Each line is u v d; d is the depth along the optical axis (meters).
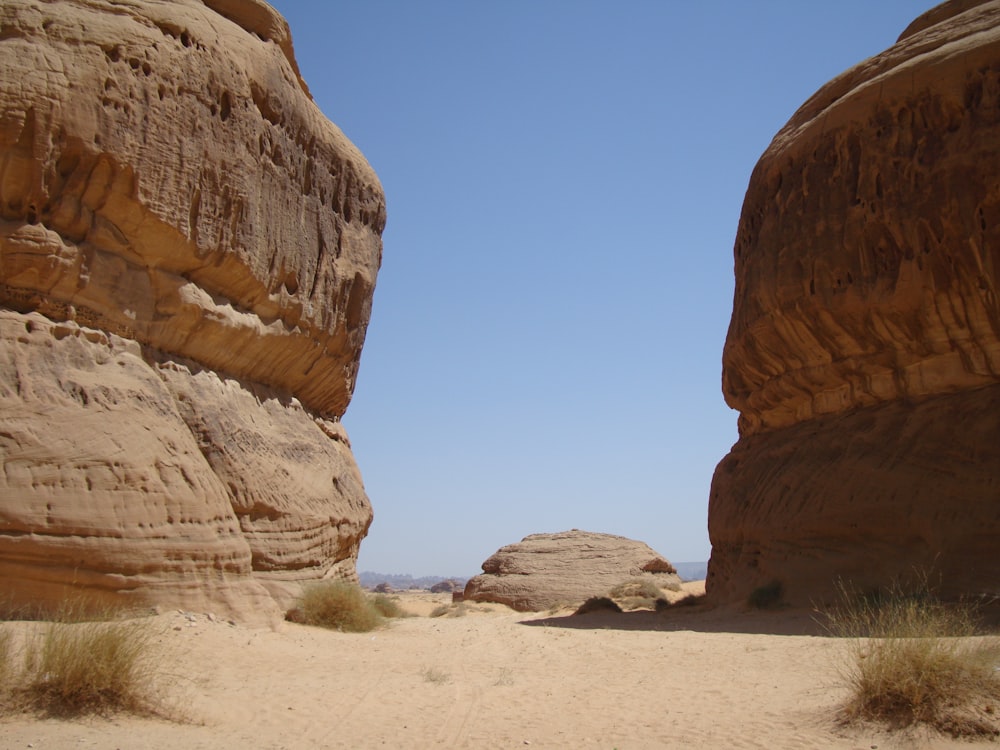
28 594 11.41
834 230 18.38
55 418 12.10
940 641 8.48
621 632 16.47
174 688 9.25
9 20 12.91
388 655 13.05
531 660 13.05
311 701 9.43
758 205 21.52
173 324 14.82
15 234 12.57
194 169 14.71
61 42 13.11
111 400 12.88
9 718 7.61
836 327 18.58
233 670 10.62
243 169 15.85
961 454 15.61
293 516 16.23
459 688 10.48
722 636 14.45
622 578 35.84
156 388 14.01
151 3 14.70
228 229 15.51
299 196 18.25
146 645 9.15
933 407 16.70
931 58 16.94
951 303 16.34
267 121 16.95
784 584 17.88
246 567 14.29
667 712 8.95
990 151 15.39
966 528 14.86
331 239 19.62
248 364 17.20
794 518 18.20
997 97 15.62
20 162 12.60
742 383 23.09
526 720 8.80
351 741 7.98
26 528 11.38
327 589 15.85
